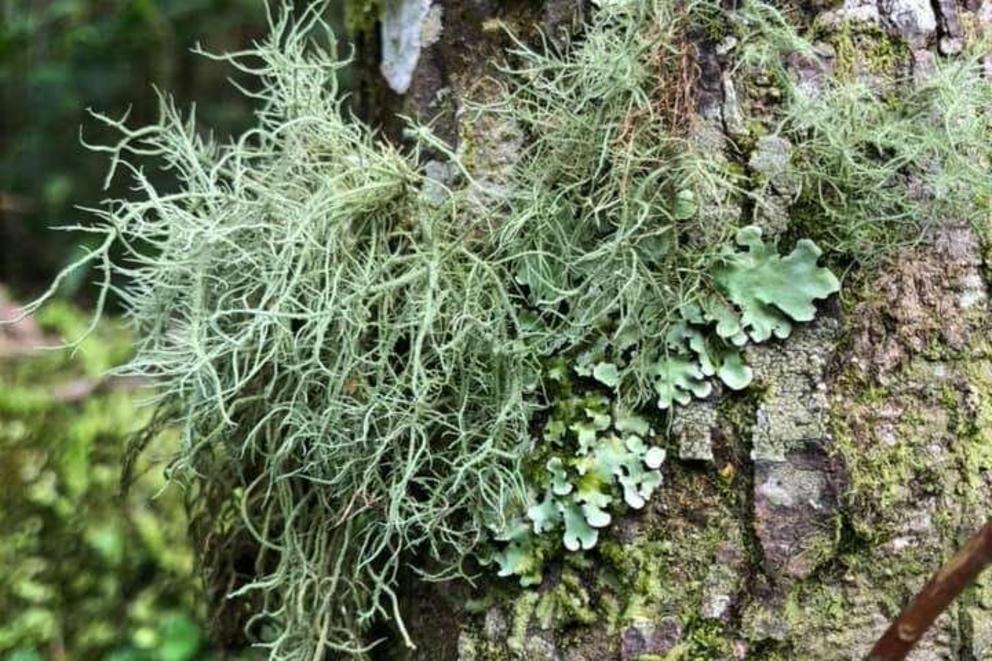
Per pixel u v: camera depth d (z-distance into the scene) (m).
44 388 0.88
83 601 0.84
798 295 0.59
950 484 0.58
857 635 0.58
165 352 0.62
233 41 1.65
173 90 1.60
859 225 0.59
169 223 0.62
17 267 1.56
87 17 1.62
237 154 0.63
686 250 0.59
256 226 0.61
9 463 0.84
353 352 0.59
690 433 0.59
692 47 0.58
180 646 0.83
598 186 0.59
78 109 1.58
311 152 0.63
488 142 0.62
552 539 0.59
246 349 0.61
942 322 0.59
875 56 0.60
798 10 0.60
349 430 0.60
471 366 0.59
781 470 0.58
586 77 0.59
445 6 0.64
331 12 1.35
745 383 0.59
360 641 0.62
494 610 0.60
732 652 0.58
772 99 0.59
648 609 0.58
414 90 0.65
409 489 0.61
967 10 0.60
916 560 0.58
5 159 1.58
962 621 0.58
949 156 0.58
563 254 0.59
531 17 0.62
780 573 0.58
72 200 1.57
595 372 0.59
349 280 0.61
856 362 0.59
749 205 0.59
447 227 0.60
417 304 0.59
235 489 0.67
